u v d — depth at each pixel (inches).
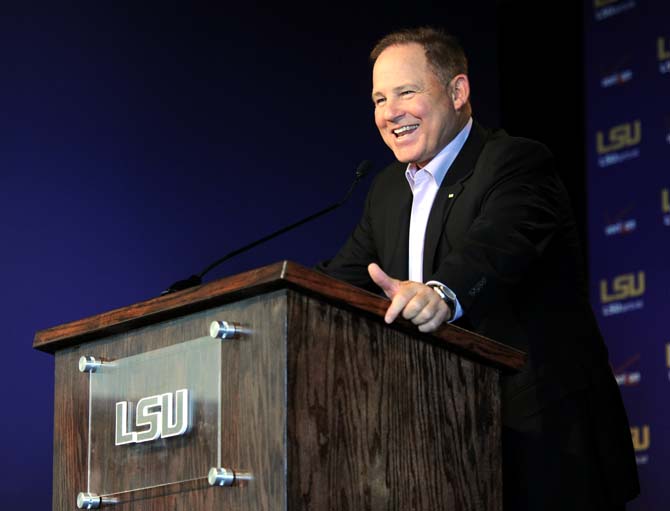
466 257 90.4
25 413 187.6
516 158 104.7
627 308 236.5
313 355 71.1
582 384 101.3
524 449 99.1
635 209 238.1
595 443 101.0
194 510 73.0
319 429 70.6
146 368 78.6
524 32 262.2
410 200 112.8
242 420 71.3
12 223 191.9
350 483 71.7
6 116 195.0
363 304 73.7
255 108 225.1
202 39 220.7
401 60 110.4
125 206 204.5
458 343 79.7
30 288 191.6
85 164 201.5
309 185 229.1
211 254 213.5
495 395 83.0
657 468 227.3
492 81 262.4
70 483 83.4
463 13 261.1
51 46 201.9
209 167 216.4
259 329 71.4
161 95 213.0
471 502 79.4
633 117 241.3
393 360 76.2
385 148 242.1
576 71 252.7
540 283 103.8
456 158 109.7
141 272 204.1
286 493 68.1
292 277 69.7
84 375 84.0
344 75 239.8
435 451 77.7
